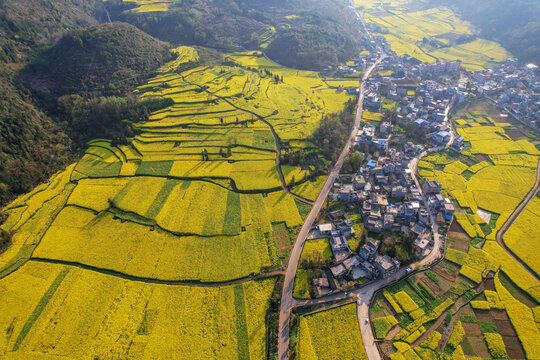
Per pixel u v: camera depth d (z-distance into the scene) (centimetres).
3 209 14650
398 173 16312
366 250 11819
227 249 12594
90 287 11281
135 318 10319
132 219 14062
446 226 13262
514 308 10206
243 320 10225
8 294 11075
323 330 9912
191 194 15388
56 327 10100
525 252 12019
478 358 9031
